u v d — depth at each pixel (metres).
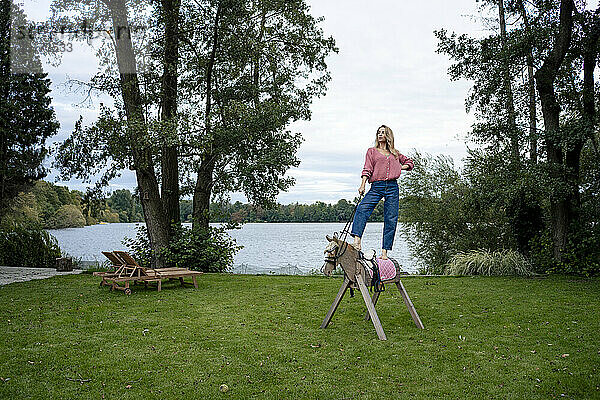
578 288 9.77
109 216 65.06
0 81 17.75
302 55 15.38
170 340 5.92
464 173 15.77
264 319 7.11
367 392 4.32
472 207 13.31
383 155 6.36
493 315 7.32
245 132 12.64
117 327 6.59
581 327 6.51
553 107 12.05
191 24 13.28
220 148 12.98
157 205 13.04
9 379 4.56
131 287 10.30
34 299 8.82
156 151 12.15
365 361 5.15
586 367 4.89
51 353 5.37
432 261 17.64
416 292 9.50
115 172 13.02
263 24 14.61
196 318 7.18
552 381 4.53
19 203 25.23
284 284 10.75
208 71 13.66
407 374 4.76
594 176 12.53
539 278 11.50
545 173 11.24
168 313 7.53
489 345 5.70
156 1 13.13
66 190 53.34
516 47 11.36
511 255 12.70
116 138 11.93
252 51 13.91
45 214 48.56
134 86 12.78
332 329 6.51
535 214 13.13
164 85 13.36
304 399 4.17
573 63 11.98
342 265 6.38
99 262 16.25
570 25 11.69
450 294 9.22
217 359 5.19
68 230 54.84
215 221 14.01
